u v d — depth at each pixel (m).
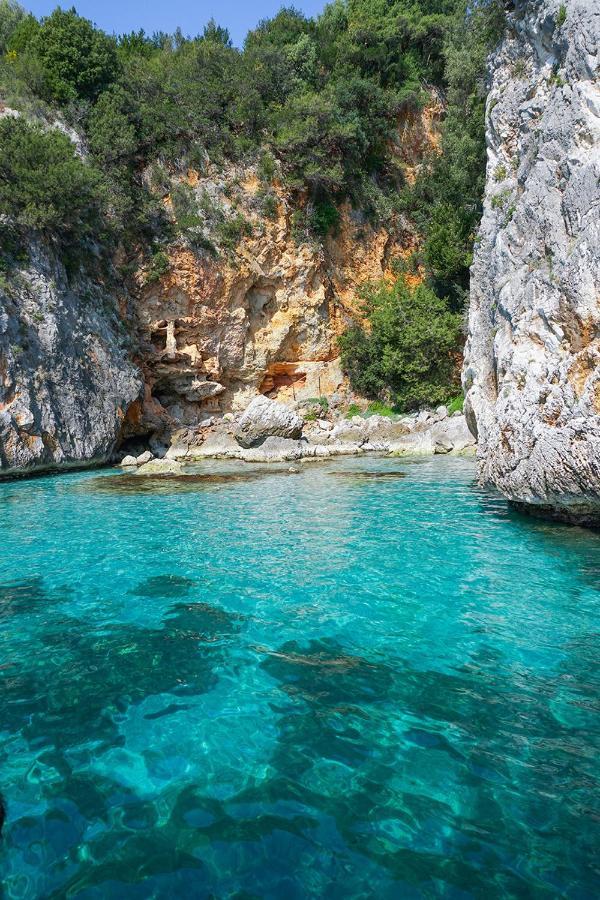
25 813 3.60
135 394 27.19
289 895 2.94
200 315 32.00
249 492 16.20
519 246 12.19
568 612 6.70
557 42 12.01
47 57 29.86
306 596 7.53
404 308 34.06
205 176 32.75
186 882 3.04
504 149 14.74
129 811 3.61
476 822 3.42
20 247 22.81
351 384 35.62
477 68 31.33
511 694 4.94
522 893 2.90
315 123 33.19
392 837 3.32
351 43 37.97
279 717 4.67
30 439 21.03
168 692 5.14
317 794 3.72
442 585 7.75
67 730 4.55
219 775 3.95
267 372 34.97
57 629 6.64
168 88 32.78
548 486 9.70
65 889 3.01
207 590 7.88
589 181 9.59
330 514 12.76
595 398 8.55
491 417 12.08
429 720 4.56
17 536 11.20
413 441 26.53
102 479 19.86
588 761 3.98
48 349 22.62
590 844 3.23
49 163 23.06
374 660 5.67
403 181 39.31
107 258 28.39
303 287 34.59
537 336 10.50
